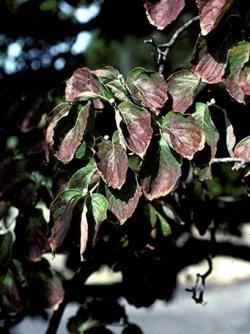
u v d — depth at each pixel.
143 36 3.12
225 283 11.67
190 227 2.42
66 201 1.54
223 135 1.72
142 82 1.56
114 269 2.30
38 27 3.03
